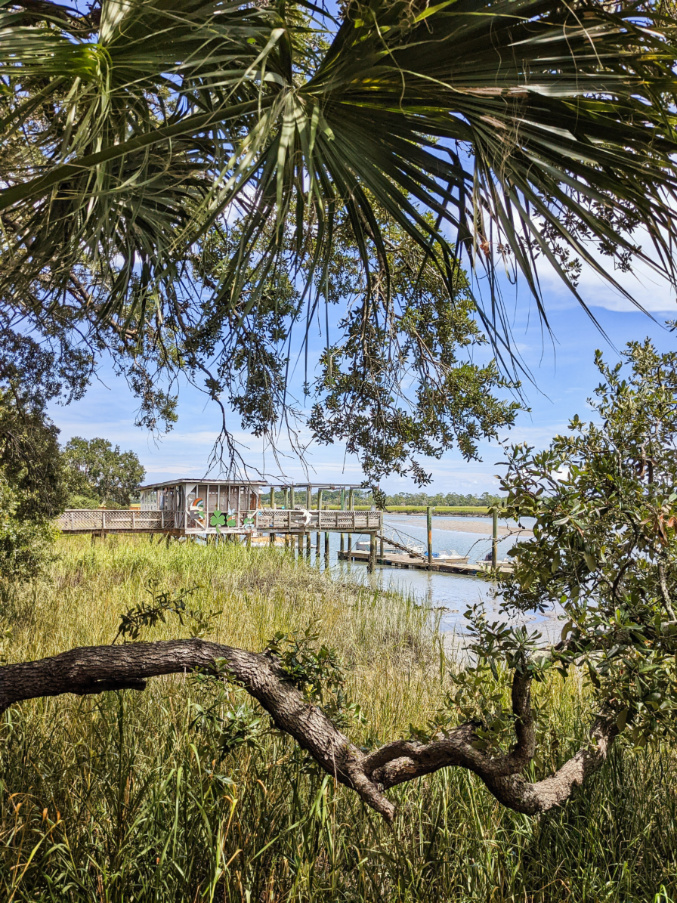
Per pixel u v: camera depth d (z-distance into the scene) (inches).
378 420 129.6
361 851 106.2
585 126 66.7
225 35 62.2
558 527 76.5
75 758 117.9
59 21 65.5
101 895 83.3
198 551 674.8
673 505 74.9
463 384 126.7
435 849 108.3
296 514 878.4
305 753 103.5
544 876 106.7
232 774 105.0
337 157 73.0
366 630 356.2
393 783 87.6
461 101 67.2
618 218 95.4
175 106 83.6
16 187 68.2
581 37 61.8
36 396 215.6
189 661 87.1
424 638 365.1
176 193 103.1
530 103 65.9
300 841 99.0
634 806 121.4
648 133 64.3
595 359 108.2
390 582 587.8
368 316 108.2
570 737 139.5
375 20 56.9
